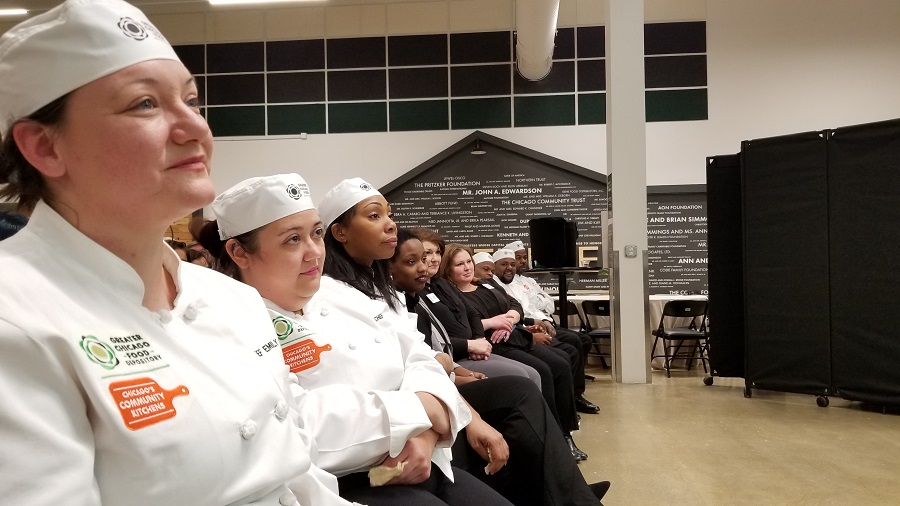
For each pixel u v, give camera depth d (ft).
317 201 28.07
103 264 2.41
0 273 2.16
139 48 2.36
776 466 9.97
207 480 2.35
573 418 11.18
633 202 18.04
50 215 2.40
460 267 12.54
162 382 2.36
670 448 11.07
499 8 27.66
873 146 13.88
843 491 8.78
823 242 14.65
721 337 17.49
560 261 18.74
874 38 26.08
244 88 28.37
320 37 28.22
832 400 15.39
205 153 2.57
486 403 6.30
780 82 26.45
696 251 26.21
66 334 2.14
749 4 26.58
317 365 4.57
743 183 16.08
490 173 26.96
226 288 3.25
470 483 5.00
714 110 26.66
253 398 2.71
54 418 2.03
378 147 27.94
